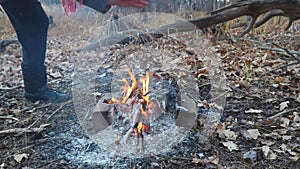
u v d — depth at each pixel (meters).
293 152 1.67
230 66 3.02
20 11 2.12
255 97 2.38
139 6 1.74
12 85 2.91
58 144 1.79
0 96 2.58
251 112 2.14
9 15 2.18
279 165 1.58
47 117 2.12
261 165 1.58
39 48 2.28
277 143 1.78
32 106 2.33
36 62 2.29
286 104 2.22
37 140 1.84
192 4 3.73
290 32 4.37
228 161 1.62
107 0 1.70
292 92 2.48
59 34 5.53
